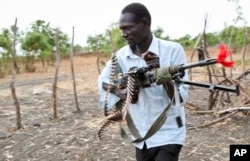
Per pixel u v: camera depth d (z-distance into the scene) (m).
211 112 6.09
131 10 2.15
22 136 5.45
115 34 16.94
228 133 5.11
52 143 5.05
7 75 16.84
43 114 6.94
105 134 5.21
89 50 27.48
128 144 4.81
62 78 14.12
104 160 4.36
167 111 2.03
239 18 10.73
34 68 18.47
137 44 2.24
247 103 5.94
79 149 4.75
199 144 4.70
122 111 2.02
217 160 4.20
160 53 2.26
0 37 16.70
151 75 2.00
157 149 2.34
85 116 6.50
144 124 2.31
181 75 1.91
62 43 20.95
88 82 11.95
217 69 7.18
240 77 6.57
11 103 8.35
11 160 4.57
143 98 2.29
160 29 19.84
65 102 8.05
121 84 2.21
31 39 18.05
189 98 7.83
